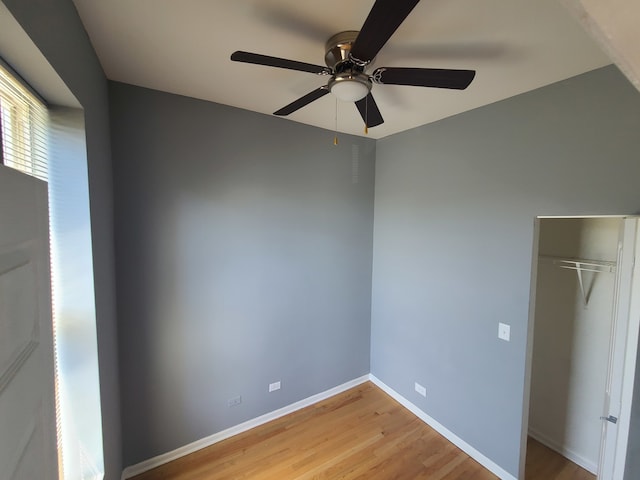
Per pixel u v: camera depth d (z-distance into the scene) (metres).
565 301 2.22
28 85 1.00
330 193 2.72
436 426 2.46
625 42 0.42
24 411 0.72
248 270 2.33
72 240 1.23
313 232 2.65
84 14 1.17
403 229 2.73
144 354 1.95
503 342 1.99
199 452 2.17
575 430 2.19
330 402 2.81
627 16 0.39
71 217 1.22
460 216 2.23
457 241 2.26
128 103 1.81
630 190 1.45
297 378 2.66
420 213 2.56
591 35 0.43
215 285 2.19
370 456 2.17
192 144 2.03
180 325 2.07
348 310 2.95
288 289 2.54
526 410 1.92
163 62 1.55
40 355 0.82
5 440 0.62
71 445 1.29
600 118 1.54
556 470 2.12
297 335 2.63
